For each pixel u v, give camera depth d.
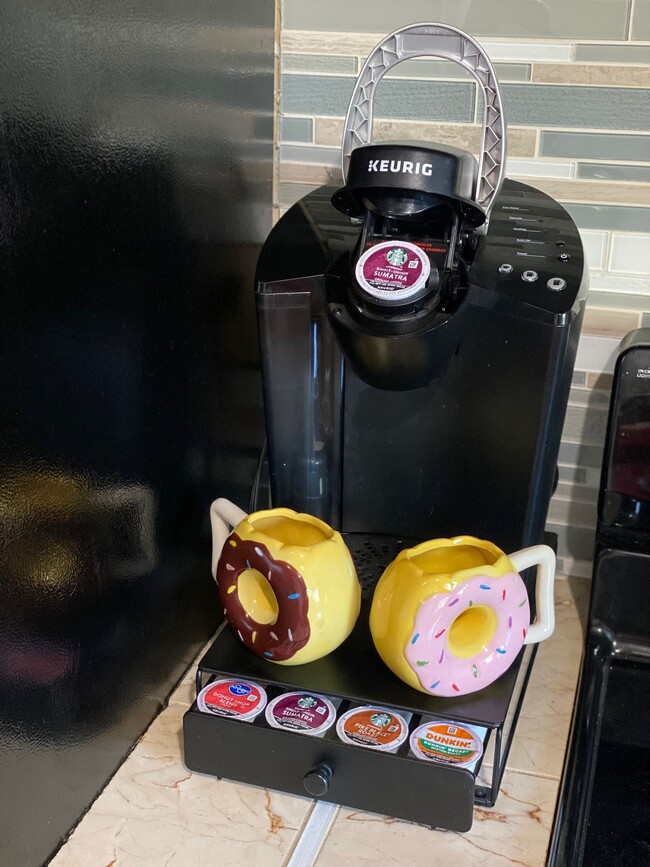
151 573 0.69
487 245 0.67
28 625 0.53
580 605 0.90
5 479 0.49
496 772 0.62
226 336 0.80
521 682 0.75
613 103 0.82
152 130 0.61
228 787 0.65
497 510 0.72
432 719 0.63
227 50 0.73
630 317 0.87
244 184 0.81
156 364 0.66
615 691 0.74
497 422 0.68
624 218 0.85
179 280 0.69
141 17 0.58
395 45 0.70
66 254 0.53
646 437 0.77
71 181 0.52
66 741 0.59
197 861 0.59
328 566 0.64
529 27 0.81
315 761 0.62
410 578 0.62
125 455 0.63
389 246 0.63
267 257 0.70
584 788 0.64
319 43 0.86
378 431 0.73
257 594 0.66
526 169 0.86
